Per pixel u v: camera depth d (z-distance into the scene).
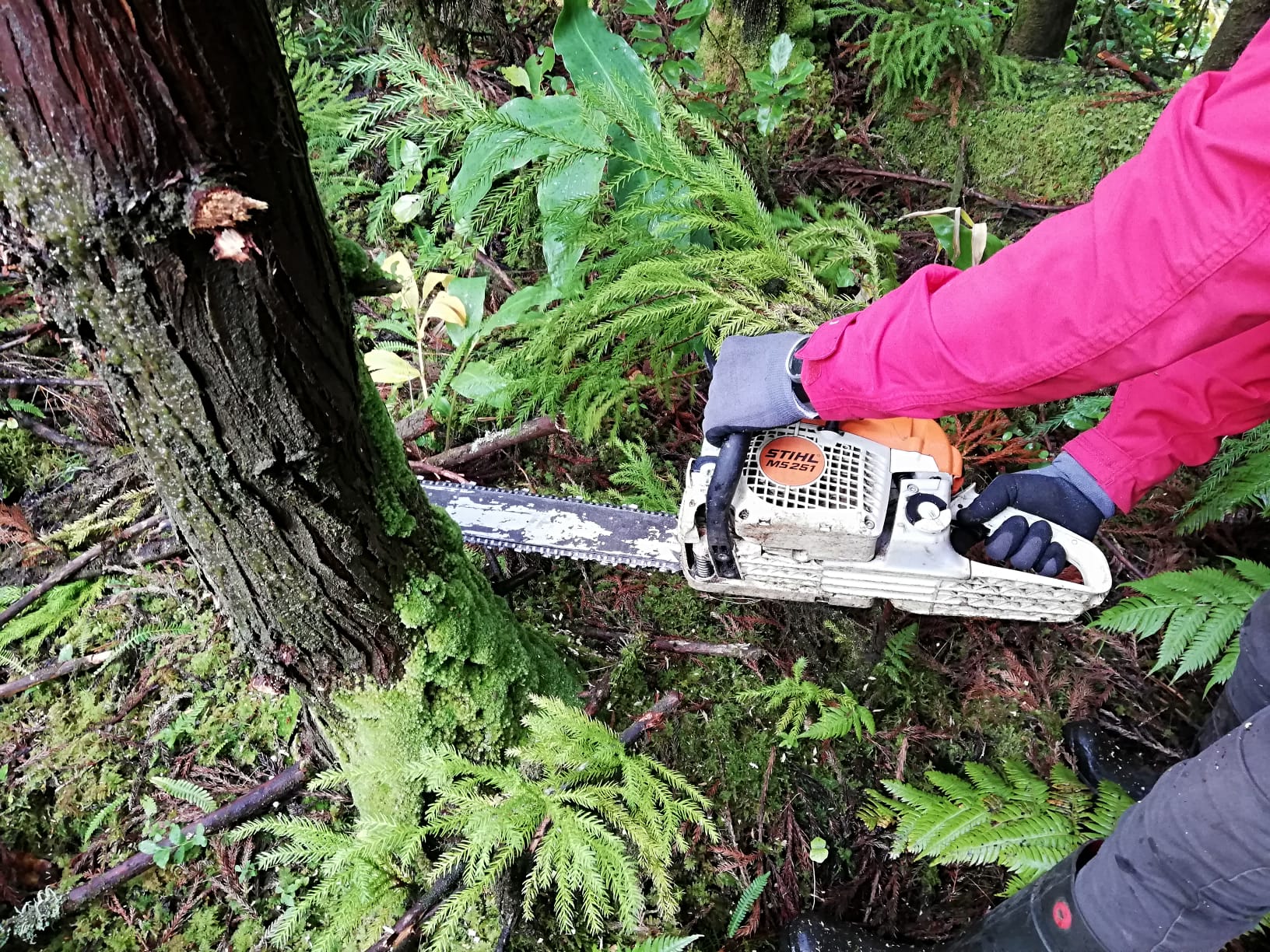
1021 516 1.74
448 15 2.39
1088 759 1.86
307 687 1.56
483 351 2.63
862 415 1.39
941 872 1.79
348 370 1.11
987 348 1.11
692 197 2.15
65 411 2.50
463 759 1.59
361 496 1.27
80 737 1.92
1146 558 2.16
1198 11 3.67
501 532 2.08
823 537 1.67
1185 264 0.92
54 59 0.65
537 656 1.89
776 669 2.07
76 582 2.13
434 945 1.41
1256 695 1.45
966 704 2.02
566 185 2.17
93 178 0.74
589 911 1.45
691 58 3.01
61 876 1.76
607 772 1.69
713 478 1.61
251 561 1.26
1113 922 1.18
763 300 2.15
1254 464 1.89
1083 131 2.96
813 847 1.79
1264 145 0.84
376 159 3.03
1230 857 1.03
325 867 1.54
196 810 1.81
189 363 0.93
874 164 3.17
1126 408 1.65
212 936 1.67
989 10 3.28
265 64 0.75
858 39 3.41
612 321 2.11
